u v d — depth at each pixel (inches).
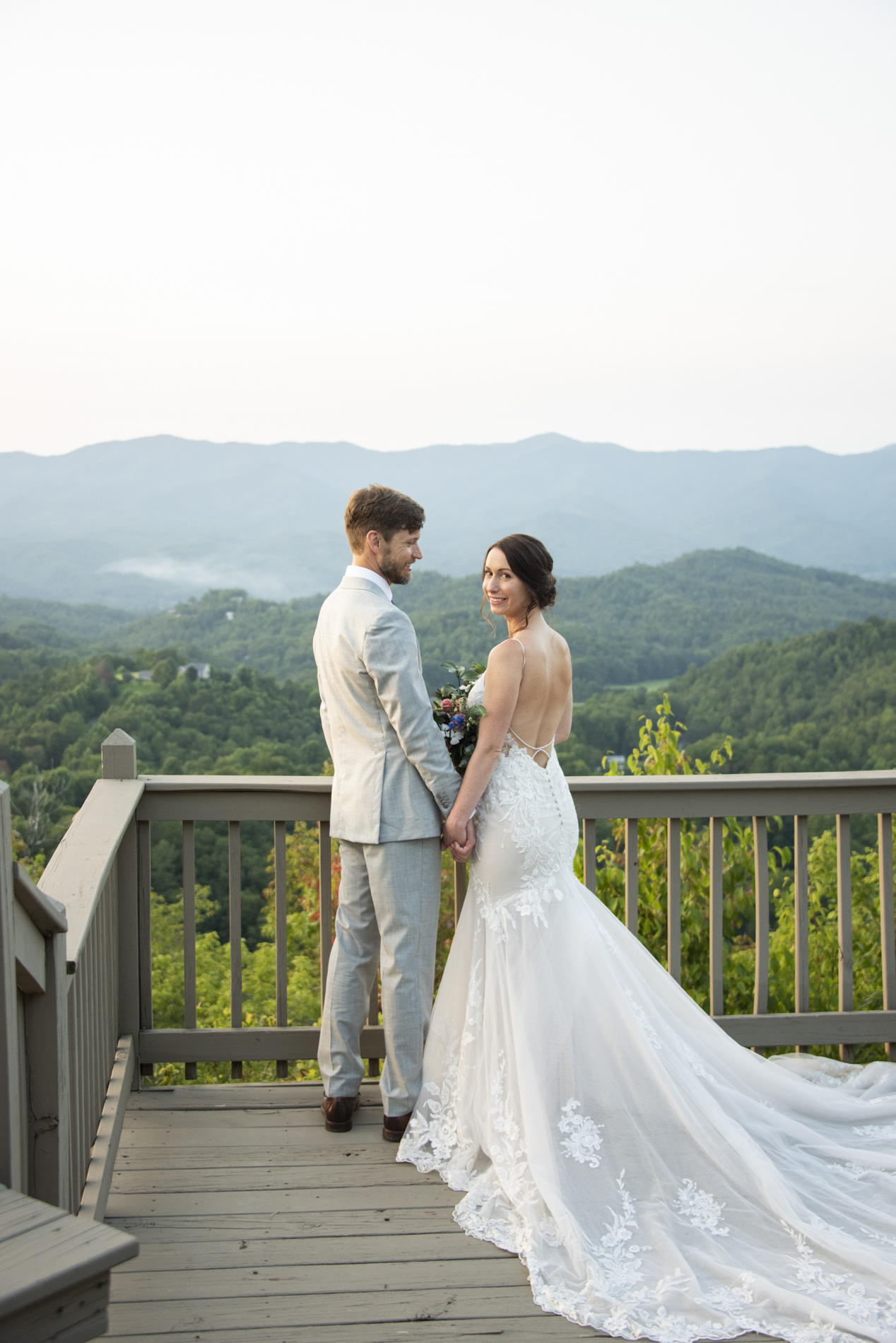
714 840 110.4
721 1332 64.7
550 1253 72.9
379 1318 66.6
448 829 89.3
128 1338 64.0
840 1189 80.0
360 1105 101.0
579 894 92.9
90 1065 78.5
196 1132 94.7
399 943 90.6
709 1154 79.0
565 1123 80.8
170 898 1244.5
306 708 1813.5
